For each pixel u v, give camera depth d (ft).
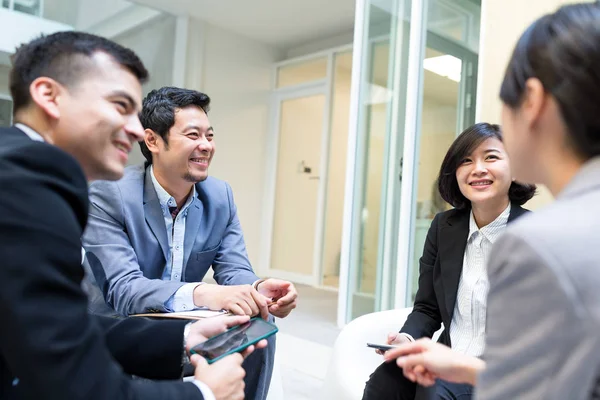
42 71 2.19
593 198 1.55
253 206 18.24
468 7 9.23
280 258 18.40
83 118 2.22
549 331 1.42
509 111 1.90
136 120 2.43
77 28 16.15
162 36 16.57
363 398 3.62
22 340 1.67
